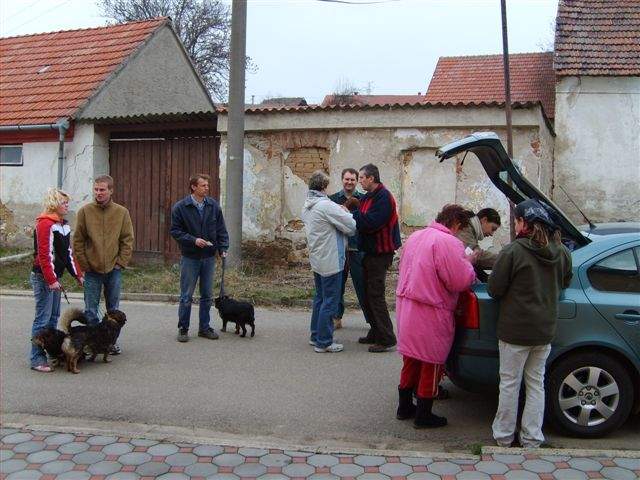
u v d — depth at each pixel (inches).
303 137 506.6
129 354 302.7
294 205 512.1
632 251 209.5
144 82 706.8
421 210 484.7
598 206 546.6
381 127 487.2
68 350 271.9
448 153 214.4
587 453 182.5
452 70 956.6
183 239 315.6
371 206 297.6
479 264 235.1
